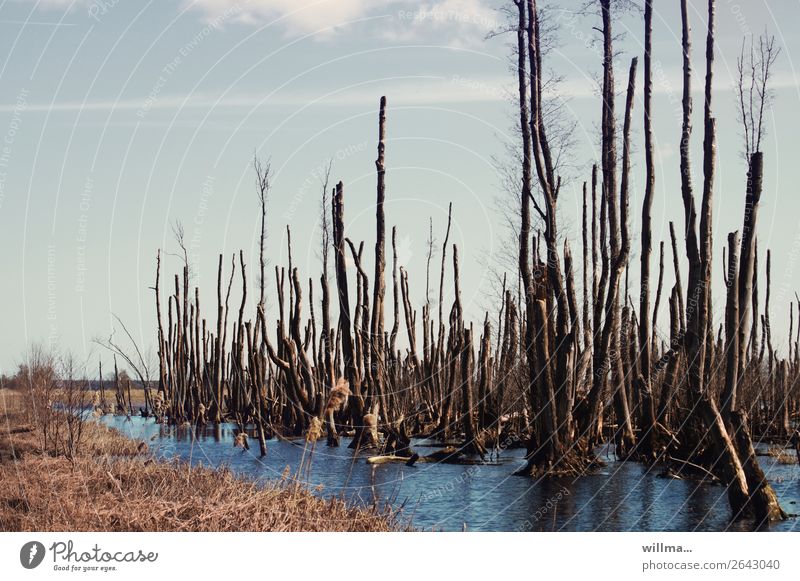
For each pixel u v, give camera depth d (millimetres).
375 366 48500
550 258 35938
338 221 51406
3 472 27812
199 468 28000
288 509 20734
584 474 34594
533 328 35531
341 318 49594
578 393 39969
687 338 32719
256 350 60188
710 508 27828
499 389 46688
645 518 26625
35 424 38312
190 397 72938
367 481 34562
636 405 43938
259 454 44844
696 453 33969
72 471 28016
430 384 60844
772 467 35062
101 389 75250
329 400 20844
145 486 23938
